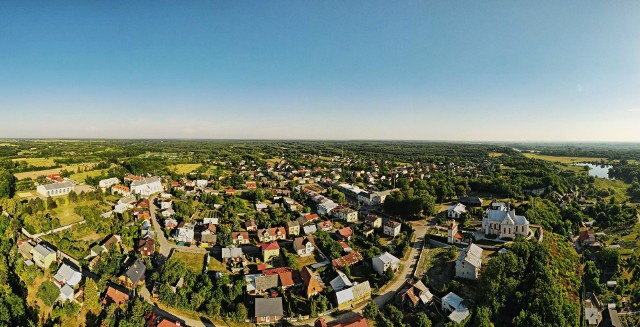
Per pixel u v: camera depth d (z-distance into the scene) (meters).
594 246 155.12
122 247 136.62
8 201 146.88
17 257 114.75
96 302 99.75
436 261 131.38
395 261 127.62
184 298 101.69
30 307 98.81
